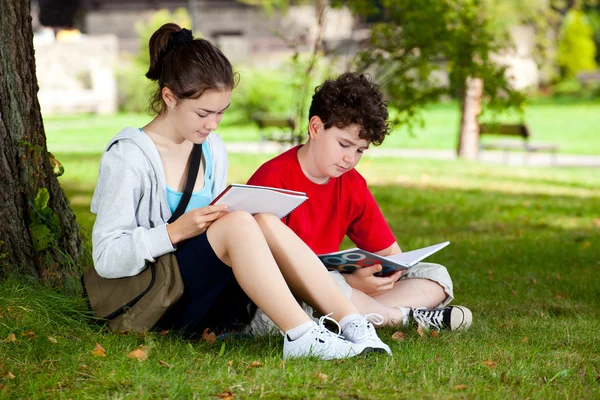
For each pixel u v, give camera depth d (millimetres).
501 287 5359
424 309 4039
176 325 3633
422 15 9055
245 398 2832
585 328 4121
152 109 3617
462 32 9219
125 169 3465
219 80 3357
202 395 2850
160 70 3504
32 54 4336
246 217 3289
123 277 3504
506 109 9523
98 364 3227
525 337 3871
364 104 3590
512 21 16812
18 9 4227
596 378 3211
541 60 12125
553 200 10461
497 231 8109
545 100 32188
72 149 17125
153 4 34531
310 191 3879
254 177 3898
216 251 3334
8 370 3156
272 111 25406
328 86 3652
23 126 4270
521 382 3111
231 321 3797
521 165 15156
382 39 9445
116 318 3562
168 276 3414
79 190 10531
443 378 3123
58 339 3506
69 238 4500
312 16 31719
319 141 3723
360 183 4047
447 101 33000
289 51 30641
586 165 15430
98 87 29281
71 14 36031
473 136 16141
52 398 2904
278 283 3279
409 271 4219
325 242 3973
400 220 8766
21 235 4207
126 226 3465
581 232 8039
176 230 3342
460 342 3729
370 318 3883
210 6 33750
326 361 3270
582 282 5562
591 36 37969
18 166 4238
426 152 17531
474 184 11969
